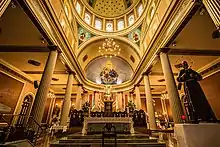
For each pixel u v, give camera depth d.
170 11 7.77
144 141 5.72
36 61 11.67
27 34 8.13
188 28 7.40
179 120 6.82
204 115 3.42
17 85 12.88
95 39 18.30
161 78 15.78
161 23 8.92
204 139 2.90
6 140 4.23
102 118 8.38
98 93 20.02
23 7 6.05
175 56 10.26
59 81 16.94
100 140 5.73
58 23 9.02
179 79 4.27
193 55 9.85
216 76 10.73
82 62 19.64
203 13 6.08
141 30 16.44
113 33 18.59
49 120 18.64
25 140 4.77
